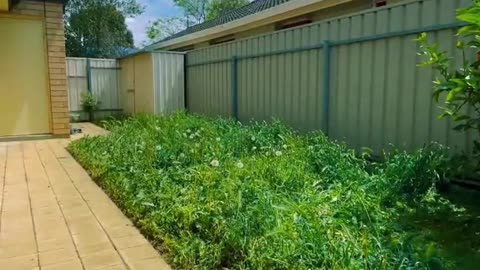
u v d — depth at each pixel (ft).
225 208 8.07
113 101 36.06
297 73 17.03
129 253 7.35
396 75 12.51
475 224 7.72
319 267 5.90
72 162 15.85
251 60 20.38
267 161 11.52
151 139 16.07
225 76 22.99
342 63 14.62
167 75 28.04
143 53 29.14
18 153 17.97
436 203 8.93
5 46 21.72
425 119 11.61
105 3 65.92
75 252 7.39
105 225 8.82
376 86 13.26
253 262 6.28
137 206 9.43
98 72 35.14
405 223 7.77
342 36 14.58
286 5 25.14
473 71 7.36
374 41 13.24
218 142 14.47
